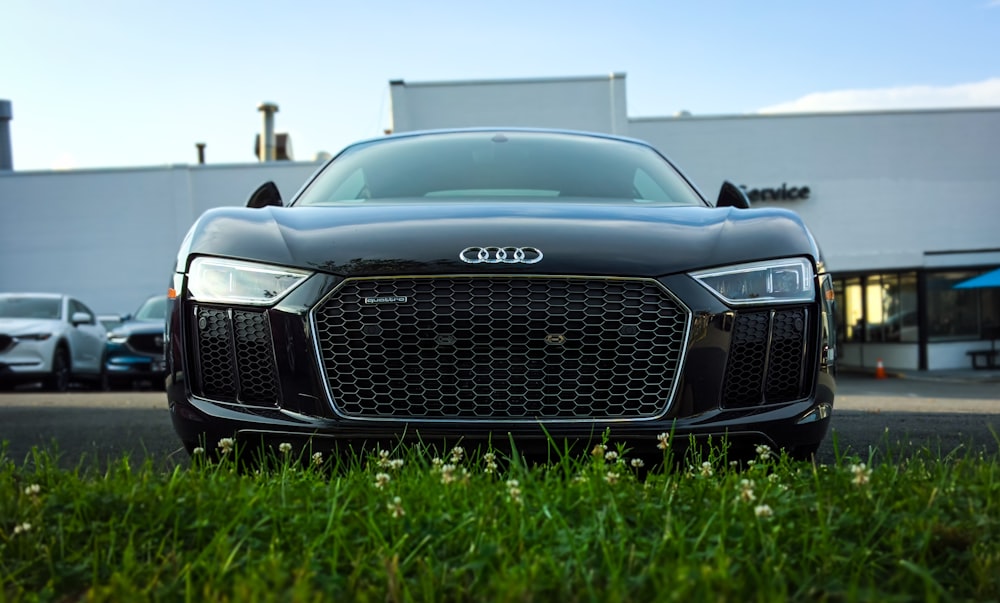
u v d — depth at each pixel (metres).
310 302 2.21
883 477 2.00
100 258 24.92
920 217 24.48
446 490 1.89
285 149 35.25
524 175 3.23
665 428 2.17
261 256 2.30
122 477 2.09
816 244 2.48
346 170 3.41
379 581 1.50
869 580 1.47
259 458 2.28
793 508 1.75
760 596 1.32
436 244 2.26
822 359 2.32
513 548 1.61
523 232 2.32
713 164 24.66
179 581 1.50
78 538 1.76
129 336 11.86
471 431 2.15
